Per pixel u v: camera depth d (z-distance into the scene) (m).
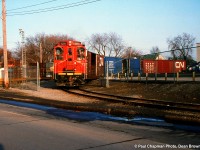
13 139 9.10
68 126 11.20
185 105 16.64
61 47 30.42
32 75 44.25
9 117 13.45
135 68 42.41
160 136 9.38
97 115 14.07
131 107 16.67
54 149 7.94
